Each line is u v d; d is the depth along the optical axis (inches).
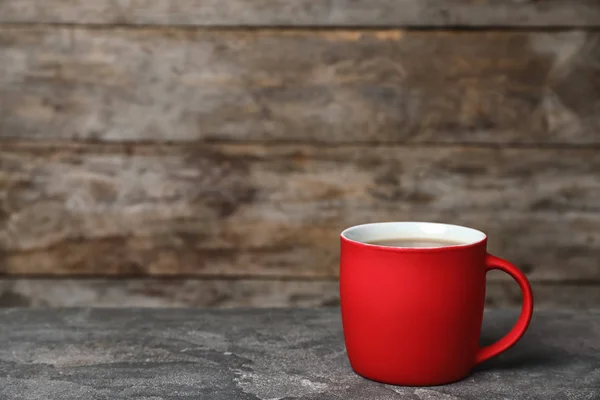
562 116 43.8
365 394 34.3
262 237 44.8
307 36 43.6
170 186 44.6
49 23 43.7
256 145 44.3
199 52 43.8
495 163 44.1
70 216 44.8
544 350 37.4
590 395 34.4
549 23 43.3
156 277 45.1
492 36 43.4
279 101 43.9
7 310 41.0
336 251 44.8
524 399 34.1
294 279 45.0
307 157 44.3
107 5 43.6
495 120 43.8
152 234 44.9
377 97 43.8
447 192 44.3
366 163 44.2
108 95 44.1
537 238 44.4
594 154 43.9
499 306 45.1
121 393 34.4
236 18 43.6
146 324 39.6
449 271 33.9
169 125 44.2
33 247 45.0
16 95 44.1
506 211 44.3
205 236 44.9
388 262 33.9
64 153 44.4
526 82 43.6
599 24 43.3
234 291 45.1
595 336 38.6
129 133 44.3
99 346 37.6
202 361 36.5
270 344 37.8
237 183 44.5
